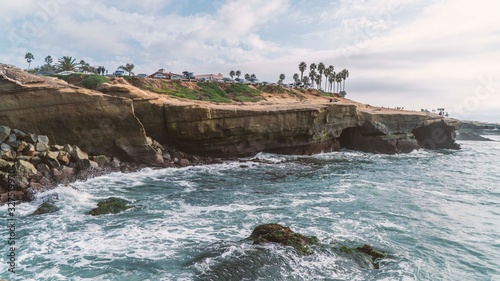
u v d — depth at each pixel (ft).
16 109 70.85
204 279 28.63
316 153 125.29
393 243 40.32
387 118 142.51
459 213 54.24
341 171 93.35
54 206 50.21
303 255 33.55
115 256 34.09
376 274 31.83
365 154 132.67
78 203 53.52
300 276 30.19
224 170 88.99
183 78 219.82
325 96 270.05
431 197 64.95
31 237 39.14
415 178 86.28
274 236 36.45
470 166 110.01
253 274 29.68
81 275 30.09
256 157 108.78
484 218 51.72
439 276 32.65
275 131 109.09
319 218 48.73
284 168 94.79
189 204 55.36
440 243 40.98
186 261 32.78
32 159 63.52
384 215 51.60
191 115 93.45
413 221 49.14
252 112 103.09
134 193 61.67
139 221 45.70
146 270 30.86
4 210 48.96
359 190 69.00
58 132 75.41
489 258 37.11
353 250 35.88
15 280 29.12
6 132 65.98
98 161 76.54
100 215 47.70
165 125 93.35
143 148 84.53
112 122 80.59
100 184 66.95
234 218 47.78
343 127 132.87
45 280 29.14
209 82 204.85
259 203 56.65
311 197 61.82
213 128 97.35
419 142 169.58
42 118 73.36
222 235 40.55
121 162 81.76
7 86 70.03
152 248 36.19
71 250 35.63
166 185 69.46
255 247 34.53
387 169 99.35
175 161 91.09
